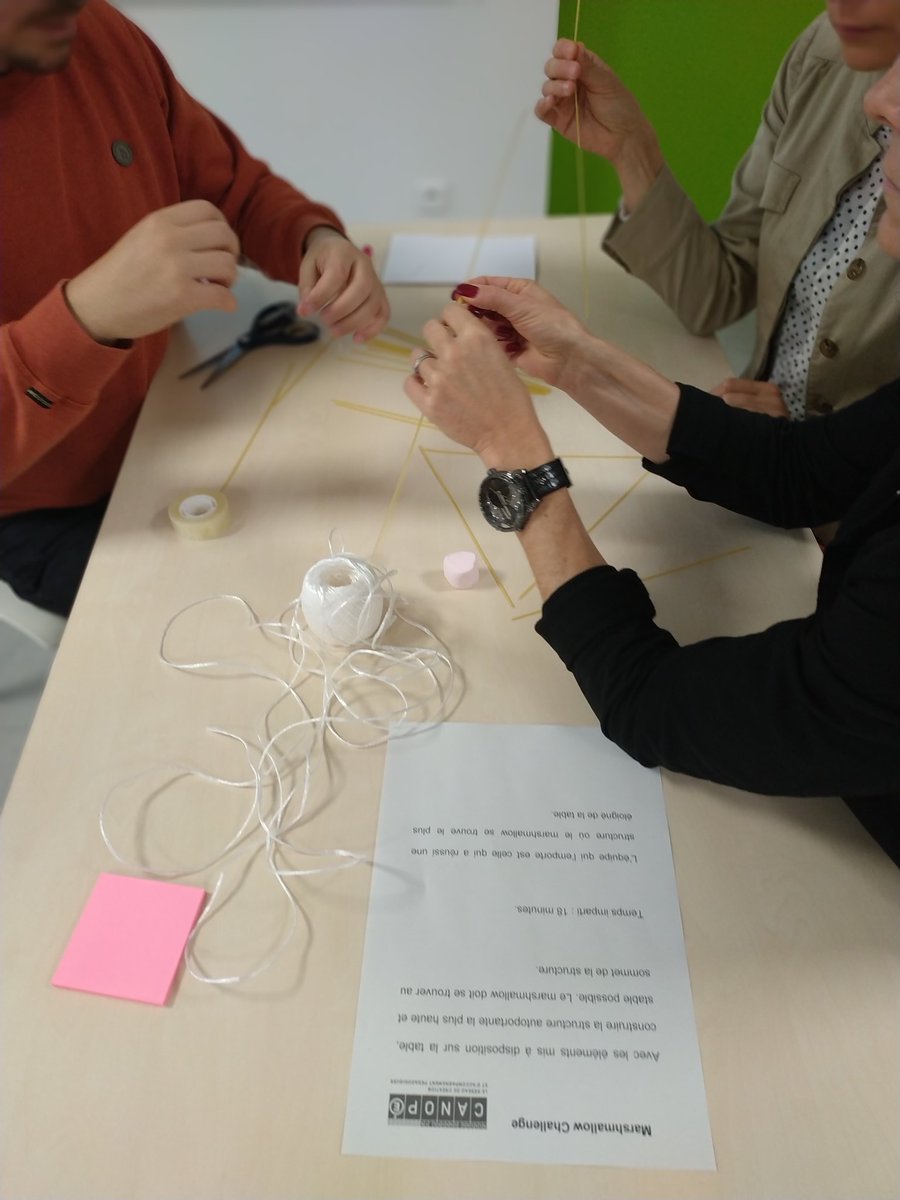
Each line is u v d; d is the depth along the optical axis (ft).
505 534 2.99
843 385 3.45
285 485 3.17
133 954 2.03
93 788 2.33
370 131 7.07
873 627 1.79
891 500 2.08
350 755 2.39
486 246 4.38
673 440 2.86
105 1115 1.81
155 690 2.54
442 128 7.01
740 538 2.97
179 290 2.67
